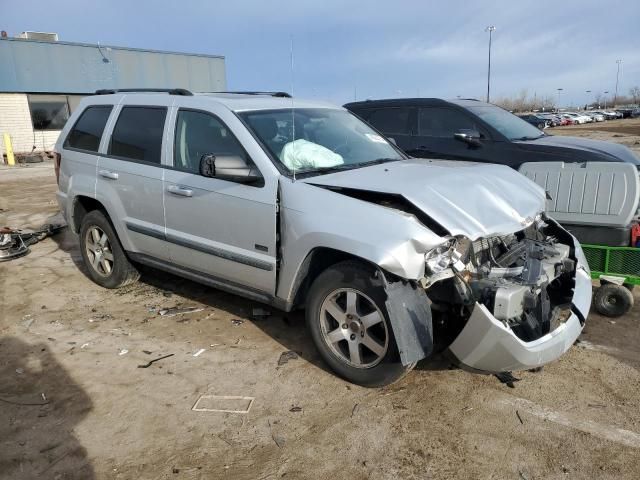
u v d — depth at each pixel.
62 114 21.91
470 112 7.04
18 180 14.70
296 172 3.78
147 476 2.75
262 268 3.85
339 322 3.53
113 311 4.86
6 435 3.09
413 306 3.17
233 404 3.37
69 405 3.38
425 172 3.82
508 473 2.74
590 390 3.48
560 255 3.67
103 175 5.00
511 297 3.07
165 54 24.27
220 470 2.79
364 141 4.66
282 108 4.43
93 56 22.09
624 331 4.32
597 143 6.61
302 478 2.73
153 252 4.73
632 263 4.47
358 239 3.22
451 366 3.78
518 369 3.21
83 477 2.75
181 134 4.43
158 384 3.61
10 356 4.04
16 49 20.14
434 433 3.06
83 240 5.50
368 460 2.85
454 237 3.20
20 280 5.77
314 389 3.52
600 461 2.81
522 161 6.50
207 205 4.11
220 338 4.27
